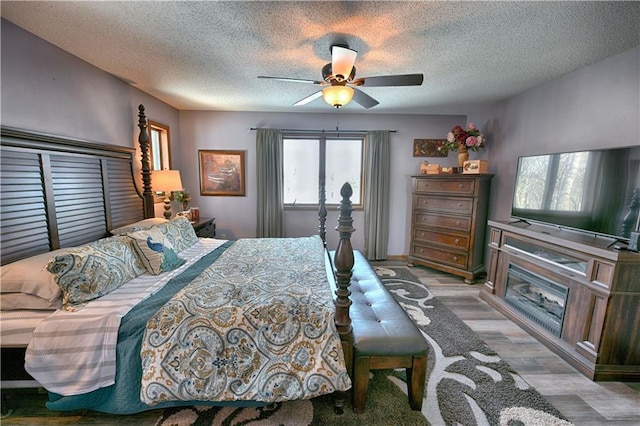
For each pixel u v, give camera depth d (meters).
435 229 3.92
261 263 2.25
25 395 1.66
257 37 1.98
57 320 1.43
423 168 4.08
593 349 1.90
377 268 4.16
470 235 3.55
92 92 2.46
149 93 3.33
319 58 2.33
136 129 3.11
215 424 1.51
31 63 1.90
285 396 1.41
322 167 4.49
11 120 1.78
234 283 1.79
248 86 3.05
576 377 1.90
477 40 2.01
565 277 2.14
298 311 1.52
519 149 3.30
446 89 3.13
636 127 2.11
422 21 1.76
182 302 1.53
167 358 1.38
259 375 1.42
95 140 2.50
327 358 1.44
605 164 2.05
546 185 2.57
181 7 1.62
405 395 1.73
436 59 2.34
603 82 2.33
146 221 2.89
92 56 2.27
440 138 4.47
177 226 2.78
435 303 2.99
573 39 1.98
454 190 3.67
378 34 1.92
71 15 1.69
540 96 2.98
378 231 4.52
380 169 4.40
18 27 1.80
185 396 1.38
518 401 1.68
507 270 2.79
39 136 1.91
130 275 1.91
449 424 1.52
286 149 4.55
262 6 1.61
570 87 2.63
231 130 4.33
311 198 4.65
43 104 1.99
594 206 2.13
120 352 1.41
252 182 4.46
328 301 1.63
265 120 4.35
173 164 4.04
